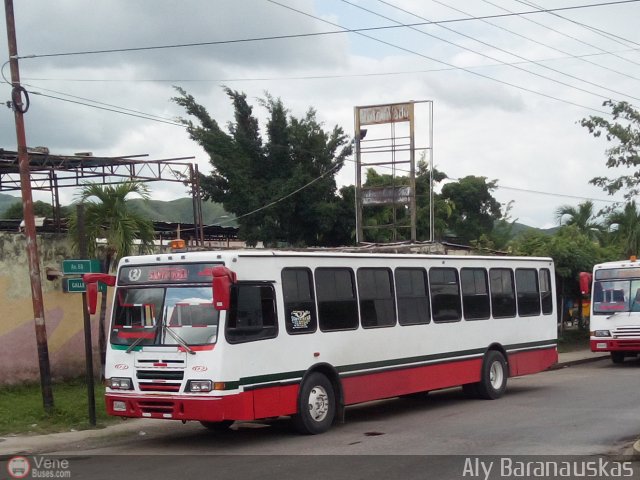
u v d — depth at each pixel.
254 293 11.73
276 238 34.50
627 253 35.38
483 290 16.86
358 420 14.19
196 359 11.12
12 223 25.98
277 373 11.89
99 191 17.66
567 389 18.44
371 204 32.59
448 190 46.78
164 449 11.60
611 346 24.58
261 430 13.33
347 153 35.22
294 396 12.20
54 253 17.84
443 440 11.75
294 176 33.62
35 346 17.34
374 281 14.12
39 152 21.34
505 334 17.31
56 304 17.80
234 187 33.38
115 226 17.59
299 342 12.34
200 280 11.48
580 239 32.19
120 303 12.01
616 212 36.44
